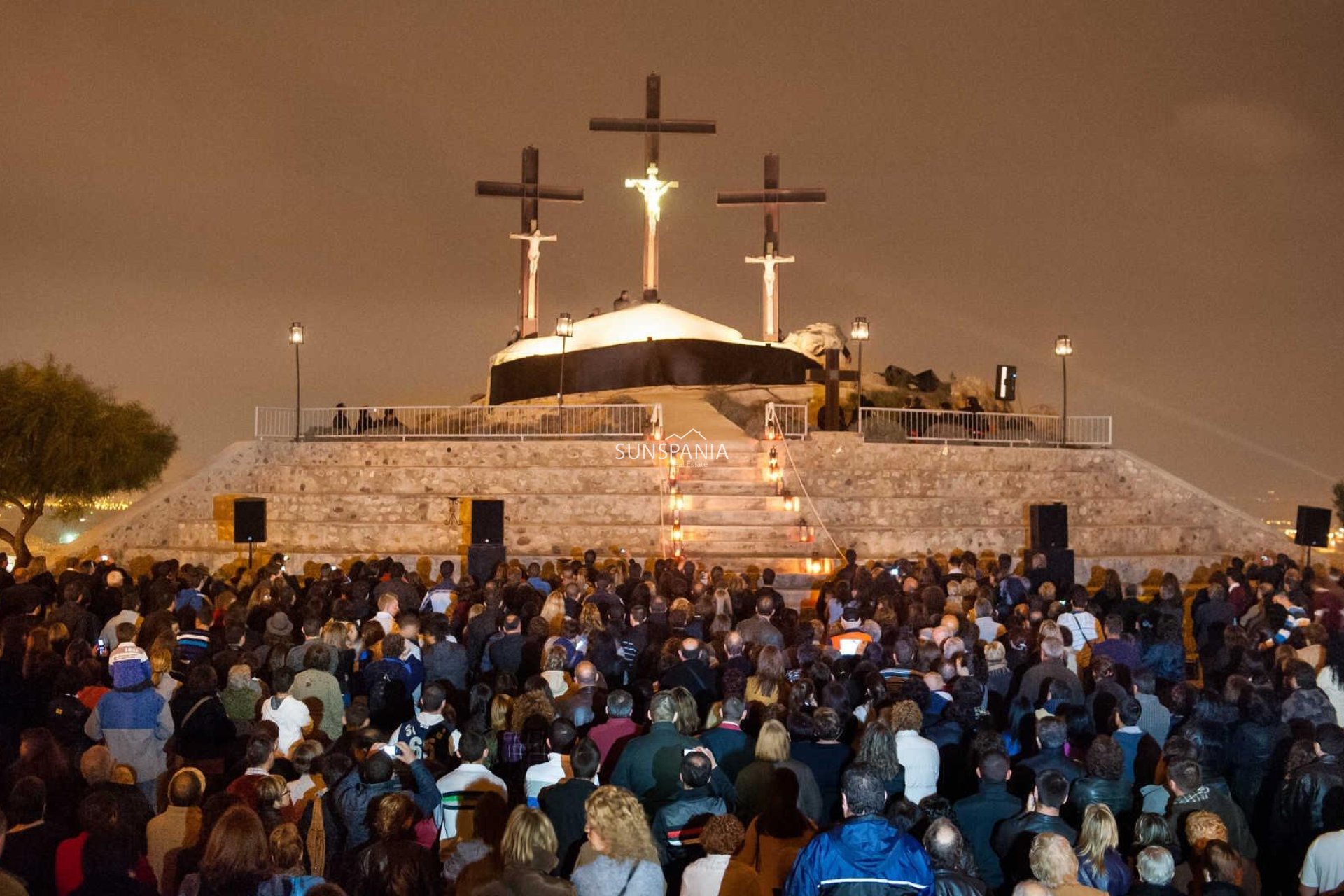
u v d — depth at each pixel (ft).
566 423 99.86
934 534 84.89
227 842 19.58
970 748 27.81
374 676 34.40
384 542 86.74
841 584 54.39
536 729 26.84
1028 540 86.17
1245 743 30.30
